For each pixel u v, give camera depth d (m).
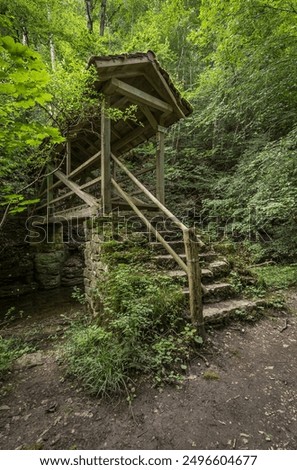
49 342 3.67
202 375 2.22
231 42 5.48
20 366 2.51
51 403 1.96
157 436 1.64
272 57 5.11
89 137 6.02
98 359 2.16
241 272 4.12
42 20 7.06
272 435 1.64
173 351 2.38
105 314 2.91
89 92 3.83
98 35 8.33
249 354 2.56
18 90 2.17
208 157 9.73
